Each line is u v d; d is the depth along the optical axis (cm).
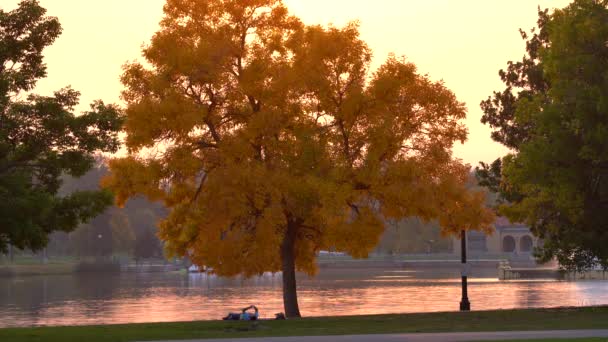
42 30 3994
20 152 3916
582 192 5078
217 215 5256
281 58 5375
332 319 4681
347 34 5225
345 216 5459
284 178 4925
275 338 3503
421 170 5122
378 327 4131
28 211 3719
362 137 5122
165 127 5122
